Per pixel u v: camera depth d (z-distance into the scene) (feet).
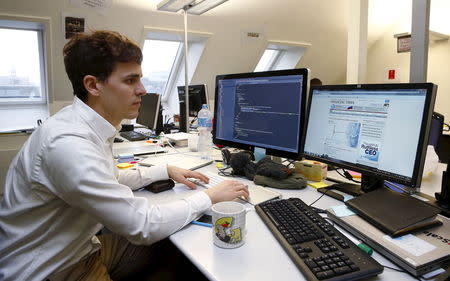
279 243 2.46
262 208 3.01
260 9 12.05
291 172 4.08
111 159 3.18
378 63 15.93
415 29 3.99
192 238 2.56
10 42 10.24
